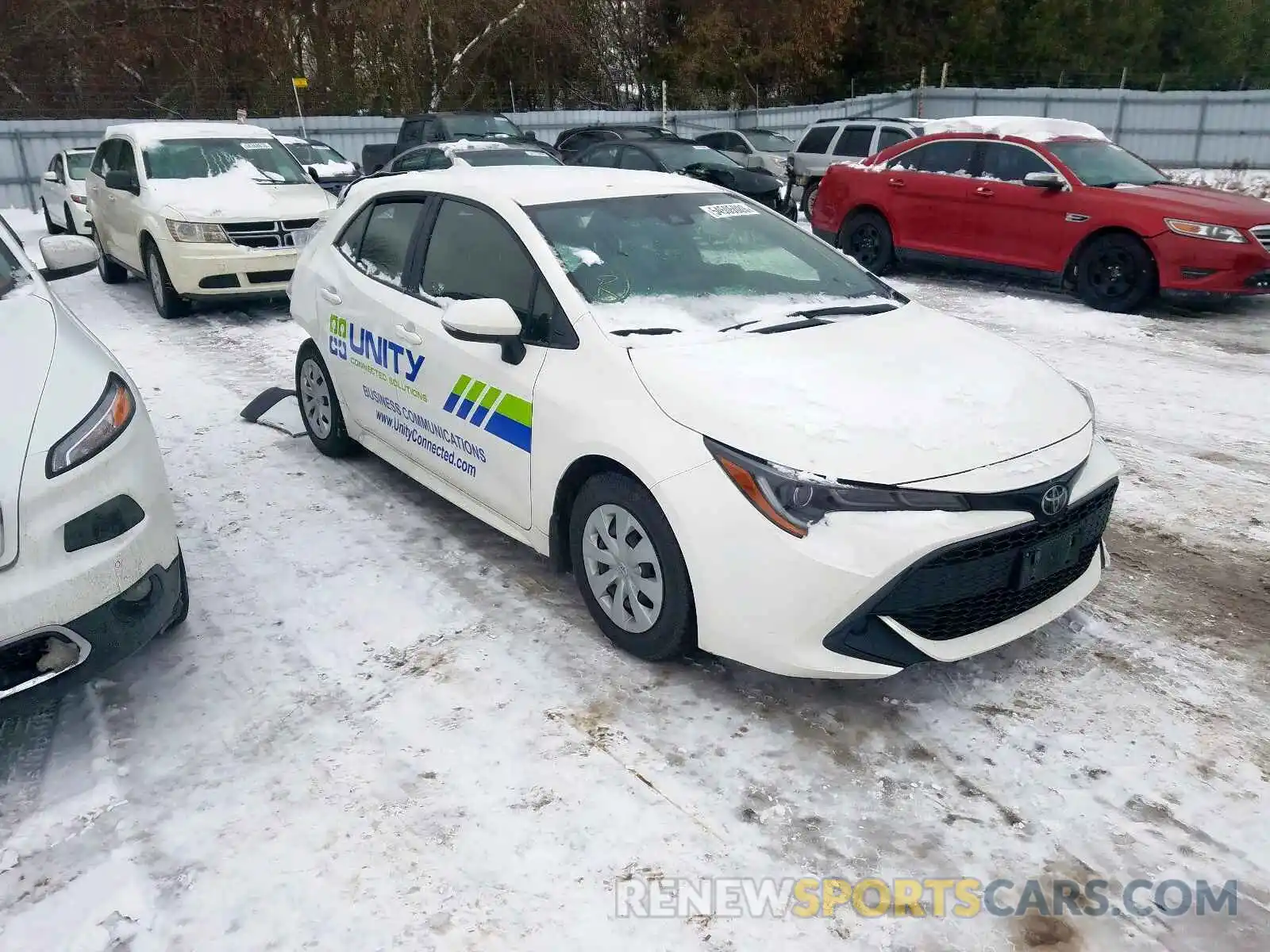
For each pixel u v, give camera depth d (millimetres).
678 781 2828
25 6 24766
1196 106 23469
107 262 10859
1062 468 3021
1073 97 24719
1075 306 9227
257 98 26750
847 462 2844
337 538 4430
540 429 3518
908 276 11125
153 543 2965
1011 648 3514
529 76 29781
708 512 2951
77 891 2469
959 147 10227
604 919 2363
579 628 3643
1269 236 8406
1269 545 4371
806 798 2764
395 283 4477
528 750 2969
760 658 2959
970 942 2305
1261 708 3160
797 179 15414
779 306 3781
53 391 2910
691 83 29922
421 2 27234
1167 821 2670
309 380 5371
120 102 25531
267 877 2498
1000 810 2715
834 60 30609
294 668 3416
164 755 2971
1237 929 2332
